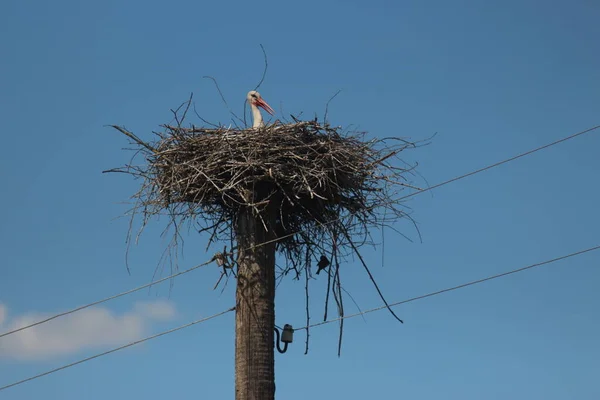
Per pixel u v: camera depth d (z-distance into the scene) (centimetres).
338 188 1314
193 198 1313
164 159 1326
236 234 1300
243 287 1258
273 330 1252
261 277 1259
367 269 1345
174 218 1323
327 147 1302
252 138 1286
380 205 1352
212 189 1291
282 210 1348
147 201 1330
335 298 1340
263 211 1279
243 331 1238
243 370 1220
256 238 1272
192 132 1335
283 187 1284
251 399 1205
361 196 1344
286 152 1272
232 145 1286
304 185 1268
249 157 1262
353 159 1323
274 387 1231
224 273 1295
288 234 1364
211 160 1278
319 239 1363
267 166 1257
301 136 1309
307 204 1338
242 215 1291
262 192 1286
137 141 1341
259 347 1230
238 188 1266
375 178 1350
